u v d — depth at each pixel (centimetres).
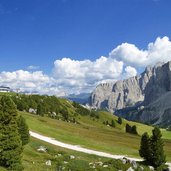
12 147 4344
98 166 5466
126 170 5416
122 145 11100
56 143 9269
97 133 14412
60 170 5175
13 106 4494
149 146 6131
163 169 6031
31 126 11531
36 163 5409
